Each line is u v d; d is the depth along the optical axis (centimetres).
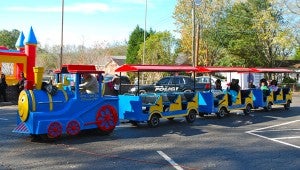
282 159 931
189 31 5116
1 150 988
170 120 1644
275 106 2352
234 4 5056
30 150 994
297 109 2197
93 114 1195
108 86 2167
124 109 1447
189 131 1348
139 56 5609
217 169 831
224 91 1817
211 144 1109
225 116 1816
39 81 1117
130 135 1248
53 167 826
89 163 867
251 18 4834
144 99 1461
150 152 990
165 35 5375
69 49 6762
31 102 1075
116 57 7388
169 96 1521
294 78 5219
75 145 1067
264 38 4509
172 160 906
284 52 4947
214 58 5272
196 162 891
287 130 1389
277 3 4253
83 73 1161
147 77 4347
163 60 5344
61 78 1286
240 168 842
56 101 1120
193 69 1579
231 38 4959
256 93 2011
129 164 863
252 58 4925
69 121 1129
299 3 4116
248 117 1789
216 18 5112
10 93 2403
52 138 1104
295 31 4147
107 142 1119
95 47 6669
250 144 1114
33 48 2620
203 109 1719
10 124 1443
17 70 2720
